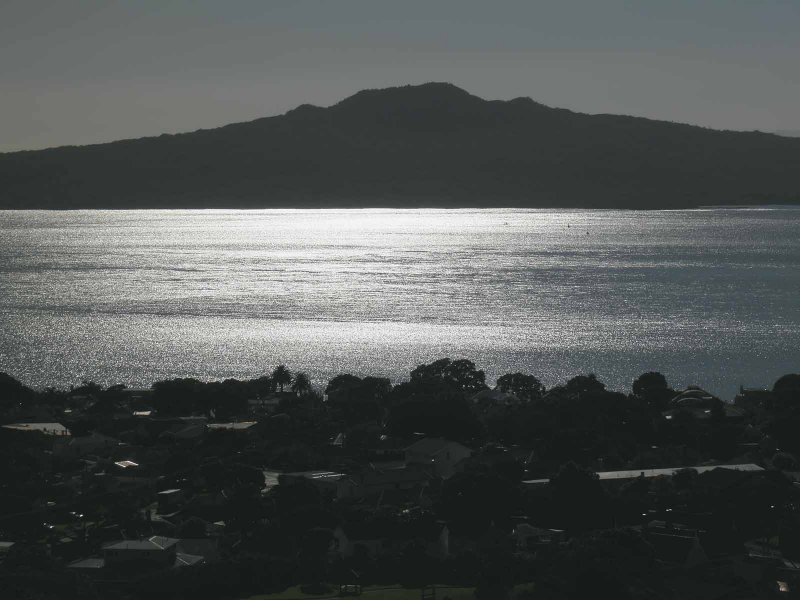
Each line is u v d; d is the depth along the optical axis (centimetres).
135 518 17775
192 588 14700
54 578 14462
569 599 13825
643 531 16188
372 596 14350
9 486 19712
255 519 17738
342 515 17350
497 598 14075
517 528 16938
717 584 14150
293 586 14988
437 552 15988
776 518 17338
